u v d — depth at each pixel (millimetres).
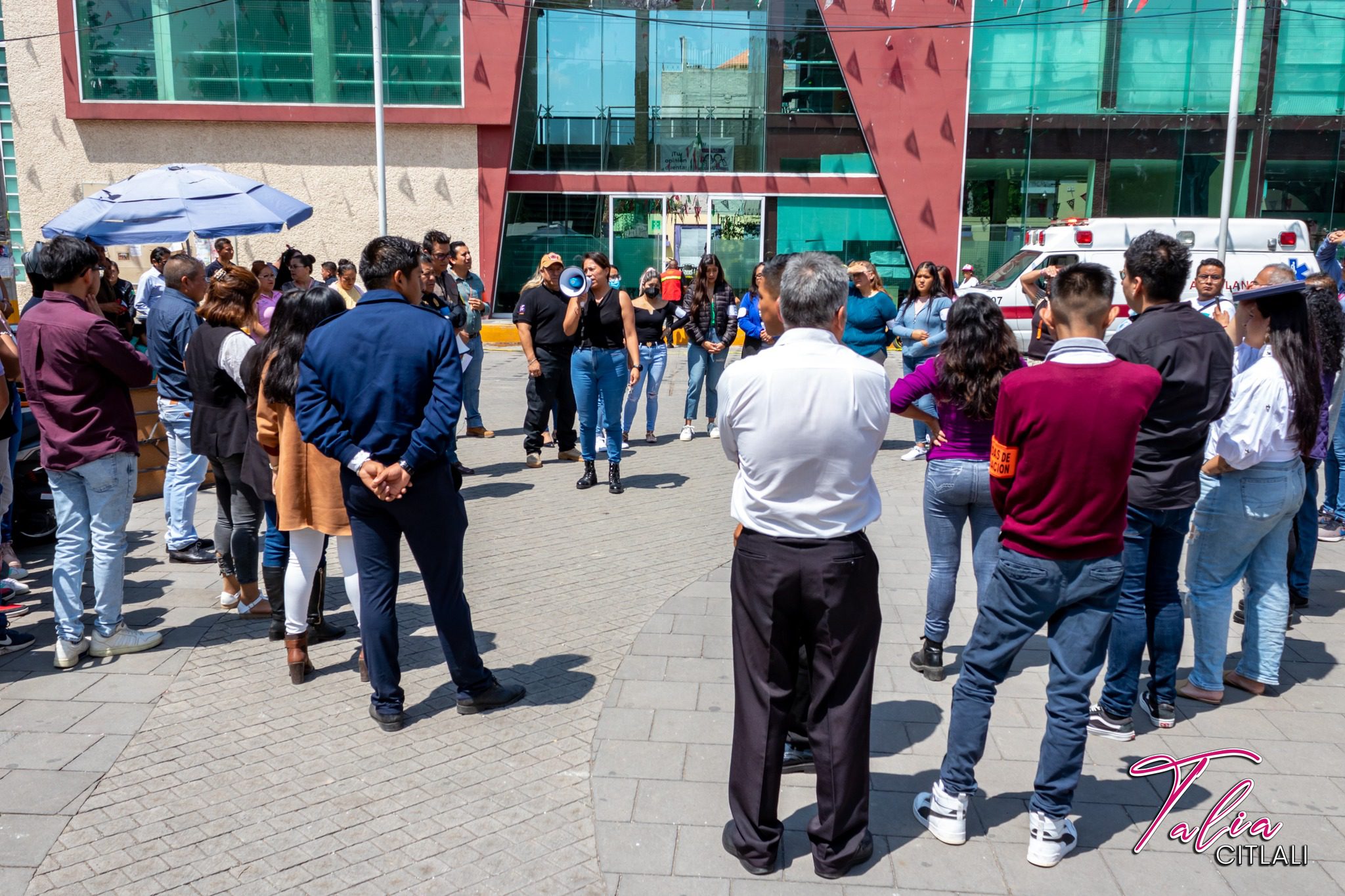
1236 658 5039
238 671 4832
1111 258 16312
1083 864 3359
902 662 4957
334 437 3988
